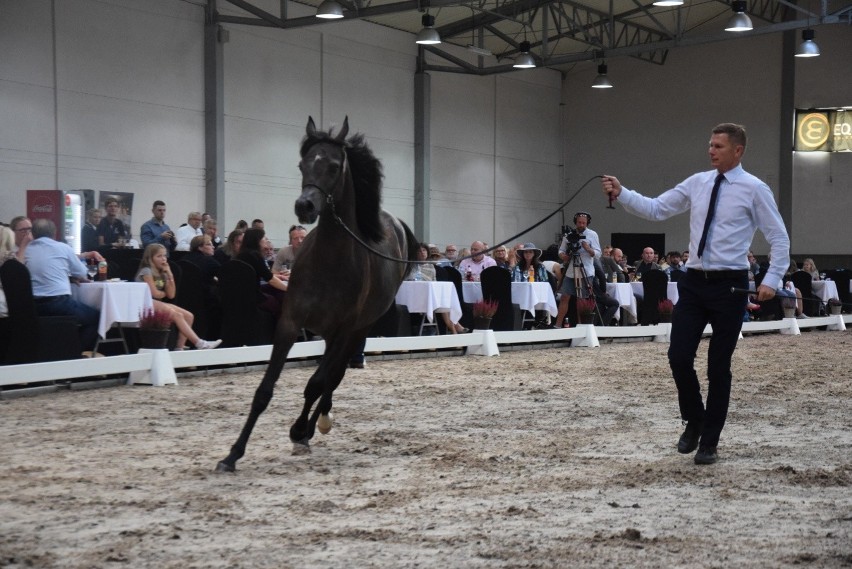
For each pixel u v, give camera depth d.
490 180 30.80
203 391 8.62
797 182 31.48
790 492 4.75
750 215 5.46
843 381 10.19
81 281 9.40
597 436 6.50
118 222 15.95
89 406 7.61
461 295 13.76
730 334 5.45
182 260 10.92
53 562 3.41
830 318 20.92
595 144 34.12
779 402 8.37
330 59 24.84
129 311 9.31
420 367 11.11
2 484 4.75
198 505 4.34
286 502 4.43
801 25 24.48
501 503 4.45
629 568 3.38
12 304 8.33
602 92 33.97
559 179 34.38
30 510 4.20
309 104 24.30
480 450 5.91
